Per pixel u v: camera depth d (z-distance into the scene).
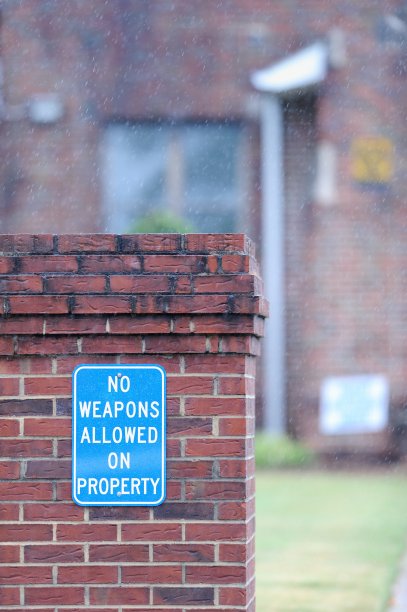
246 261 11.22
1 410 11.22
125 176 46.31
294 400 44.56
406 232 44.88
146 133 46.47
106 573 11.12
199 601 11.08
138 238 11.37
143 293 11.16
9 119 46.12
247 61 46.19
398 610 18.69
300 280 44.91
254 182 45.97
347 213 44.97
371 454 44.25
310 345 44.69
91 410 11.20
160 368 11.20
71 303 11.10
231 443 11.16
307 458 43.19
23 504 11.14
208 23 46.38
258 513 30.80
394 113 45.12
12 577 11.10
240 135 46.16
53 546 11.12
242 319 11.10
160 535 11.12
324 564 23.17
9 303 11.12
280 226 45.12
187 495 11.13
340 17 45.47
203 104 46.31
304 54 45.38
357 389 44.53
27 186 46.03
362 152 45.03
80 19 46.53
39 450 11.18
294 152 45.28
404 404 44.53
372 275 44.84
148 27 46.62
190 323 11.12
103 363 11.22
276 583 21.22
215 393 11.20
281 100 45.38
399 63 45.19
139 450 11.16
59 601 11.09
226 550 11.09
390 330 44.81
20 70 46.31
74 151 46.16
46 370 11.24
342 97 45.06
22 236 11.41
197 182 46.25
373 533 27.17
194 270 11.23
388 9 45.22
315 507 31.91
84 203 46.12
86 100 46.34
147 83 46.44
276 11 46.12
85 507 11.16
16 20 46.47
